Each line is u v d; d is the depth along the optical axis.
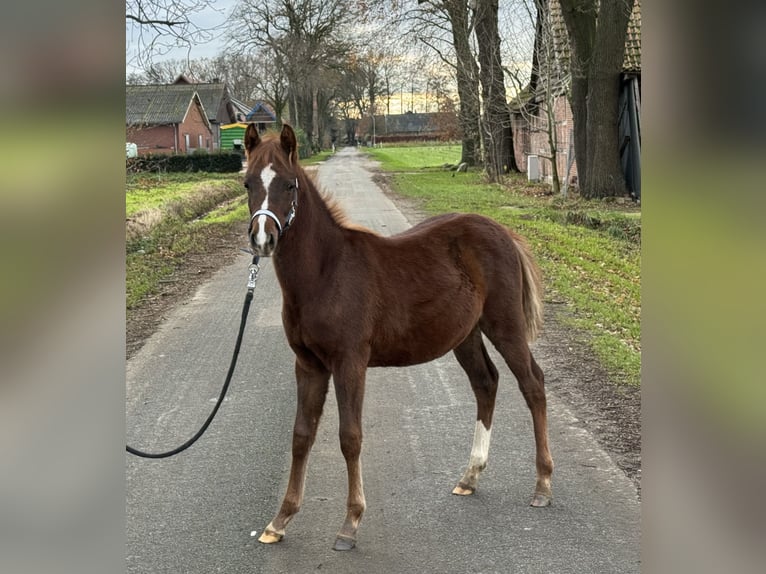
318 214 3.80
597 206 18.22
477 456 4.26
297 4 50.00
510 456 4.70
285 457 4.77
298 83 52.91
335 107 88.62
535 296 4.54
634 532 3.72
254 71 59.69
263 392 6.05
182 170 36.03
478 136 32.03
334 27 50.38
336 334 3.72
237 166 36.41
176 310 9.10
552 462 4.48
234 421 5.40
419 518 3.95
